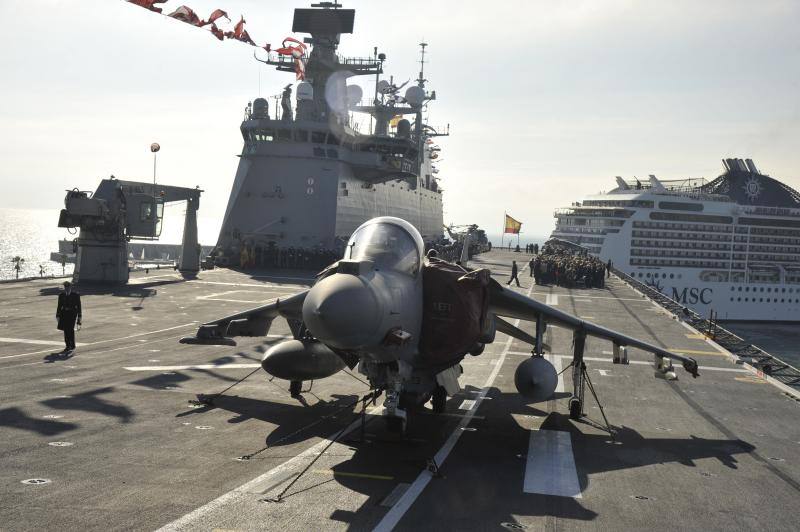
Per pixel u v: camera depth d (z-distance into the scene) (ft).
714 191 367.86
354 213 207.72
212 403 52.65
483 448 44.45
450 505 33.47
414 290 44.01
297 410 51.93
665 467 41.78
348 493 34.40
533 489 36.58
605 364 80.18
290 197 194.59
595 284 185.26
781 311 342.85
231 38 82.64
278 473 36.94
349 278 37.09
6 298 112.57
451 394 50.44
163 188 151.53
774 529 32.12
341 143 198.29
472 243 276.21
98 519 29.12
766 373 74.13
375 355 39.78
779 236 344.28
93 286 135.13
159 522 29.14
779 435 51.06
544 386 49.88
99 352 72.08
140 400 52.70
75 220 133.90
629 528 31.53
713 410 58.75
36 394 52.70
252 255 187.93
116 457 38.37
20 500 31.01
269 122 192.44
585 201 362.12
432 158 313.73
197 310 107.24
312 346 52.60
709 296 337.93
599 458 43.19
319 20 198.39
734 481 39.45
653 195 335.47
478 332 48.32
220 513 30.63
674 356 55.57
